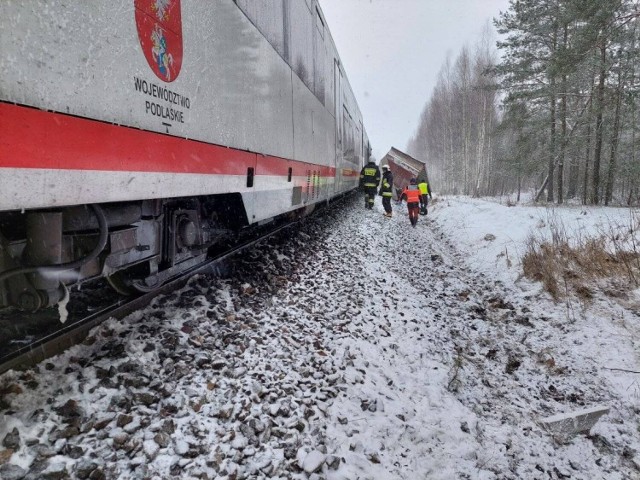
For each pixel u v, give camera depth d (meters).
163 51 2.75
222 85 3.74
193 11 3.18
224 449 2.24
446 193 48.38
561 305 6.12
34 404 2.19
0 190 1.65
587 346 4.93
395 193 24.53
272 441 2.42
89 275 2.64
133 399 2.42
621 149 18.95
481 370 4.52
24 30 1.72
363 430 2.86
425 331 5.19
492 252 9.84
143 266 3.45
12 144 1.68
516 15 21.36
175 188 2.96
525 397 4.09
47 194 1.87
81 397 2.31
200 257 4.61
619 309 5.59
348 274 6.65
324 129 9.80
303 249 7.47
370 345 4.26
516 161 21.86
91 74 2.10
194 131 3.22
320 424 2.72
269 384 2.94
